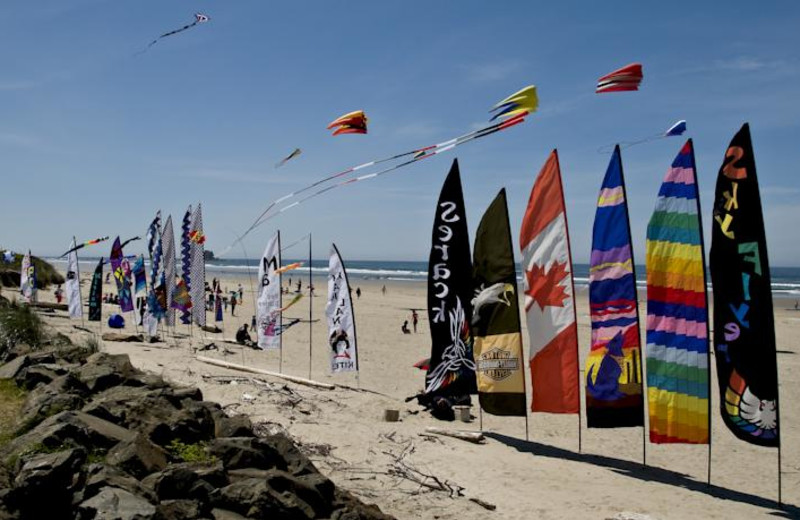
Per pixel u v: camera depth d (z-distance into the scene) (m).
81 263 168.38
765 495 12.53
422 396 18.75
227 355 25.47
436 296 16.22
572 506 11.17
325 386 19.86
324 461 12.31
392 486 11.38
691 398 12.63
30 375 11.53
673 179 12.81
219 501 7.52
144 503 6.54
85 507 6.43
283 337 33.62
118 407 9.77
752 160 11.77
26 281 30.92
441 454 13.79
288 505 7.61
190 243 24.72
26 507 6.72
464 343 16.14
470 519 10.17
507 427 17.16
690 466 14.33
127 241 26.61
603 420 13.74
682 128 11.98
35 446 7.61
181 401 11.07
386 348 31.52
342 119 11.28
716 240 12.15
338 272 19.53
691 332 12.62
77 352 14.43
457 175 16.11
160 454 8.41
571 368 14.45
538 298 14.82
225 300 50.03
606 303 13.73
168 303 25.41
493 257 15.31
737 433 11.93
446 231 16.17
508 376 15.18
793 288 101.75
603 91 11.57
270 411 15.54
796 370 27.16
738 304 11.92
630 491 12.20
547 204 14.70
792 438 17.06
